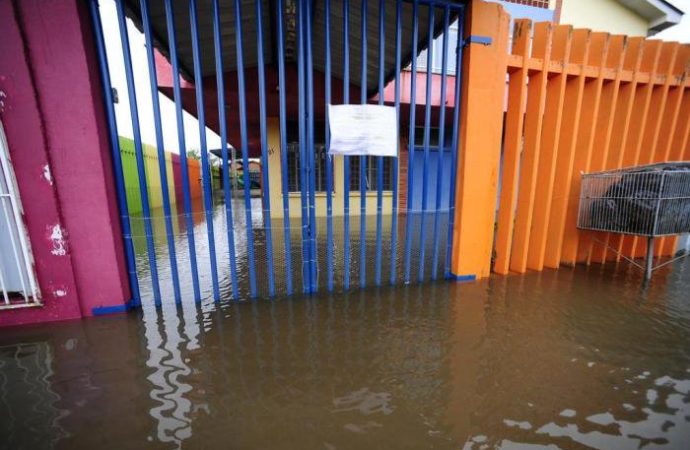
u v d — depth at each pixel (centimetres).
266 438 171
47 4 258
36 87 264
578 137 431
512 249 441
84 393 204
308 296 357
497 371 228
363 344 261
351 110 337
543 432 175
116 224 307
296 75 628
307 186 345
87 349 253
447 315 311
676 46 426
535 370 228
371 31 432
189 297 356
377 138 348
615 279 407
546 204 416
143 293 371
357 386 212
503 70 365
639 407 193
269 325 293
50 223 282
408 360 240
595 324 293
